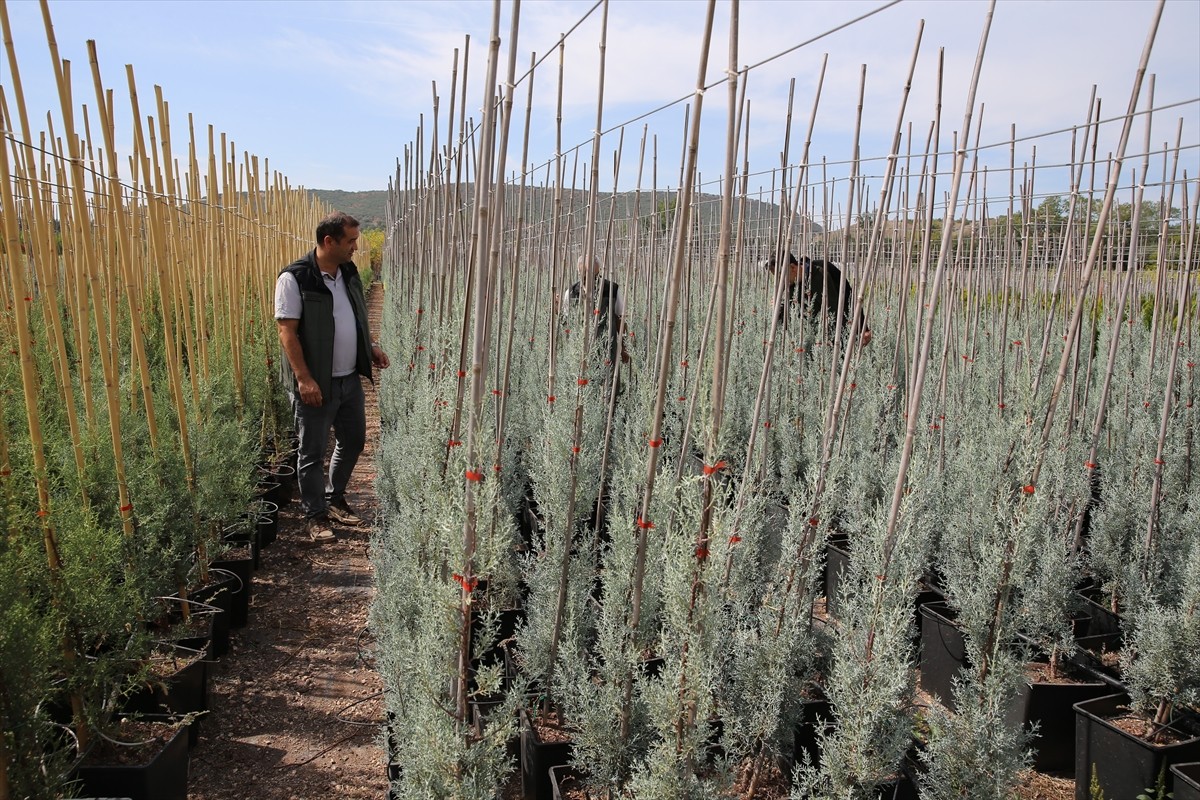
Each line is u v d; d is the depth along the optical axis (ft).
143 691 10.30
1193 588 9.78
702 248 19.03
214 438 14.48
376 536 14.19
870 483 14.78
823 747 8.09
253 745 10.73
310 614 14.80
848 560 13.84
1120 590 12.70
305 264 17.42
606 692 8.25
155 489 11.54
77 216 9.86
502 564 11.63
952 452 15.35
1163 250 13.41
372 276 123.03
